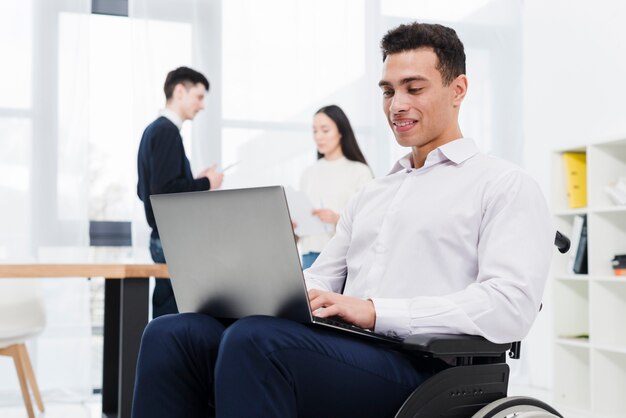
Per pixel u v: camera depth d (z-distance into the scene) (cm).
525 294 134
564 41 421
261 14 422
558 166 371
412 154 166
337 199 365
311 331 126
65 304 383
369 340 138
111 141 397
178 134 319
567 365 366
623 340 345
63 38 389
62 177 386
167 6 405
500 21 457
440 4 452
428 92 149
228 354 121
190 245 139
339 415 129
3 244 378
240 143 416
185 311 150
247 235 127
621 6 379
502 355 143
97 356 396
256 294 132
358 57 438
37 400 338
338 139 372
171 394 137
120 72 401
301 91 428
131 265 223
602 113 392
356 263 164
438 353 123
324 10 434
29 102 384
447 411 130
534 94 445
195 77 332
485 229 143
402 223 153
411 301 135
